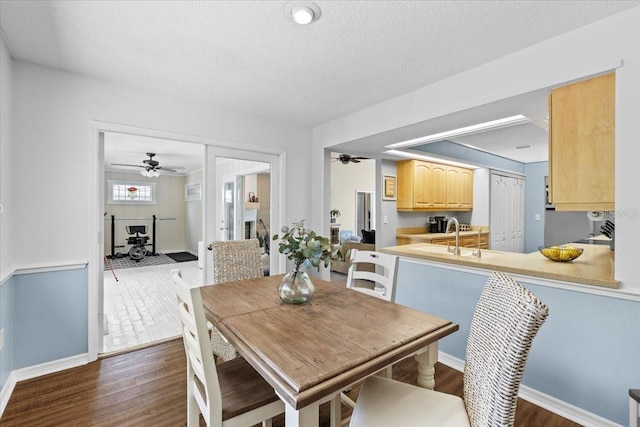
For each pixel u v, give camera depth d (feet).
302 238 5.65
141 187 28.27
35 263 7.59
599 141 5.87
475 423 3.48
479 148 17.06
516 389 3.02
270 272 12.16
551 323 6.53
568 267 7.16
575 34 6.06
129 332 10.33
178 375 7.68
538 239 20.92
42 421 5.99
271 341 4.06
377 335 4.25
